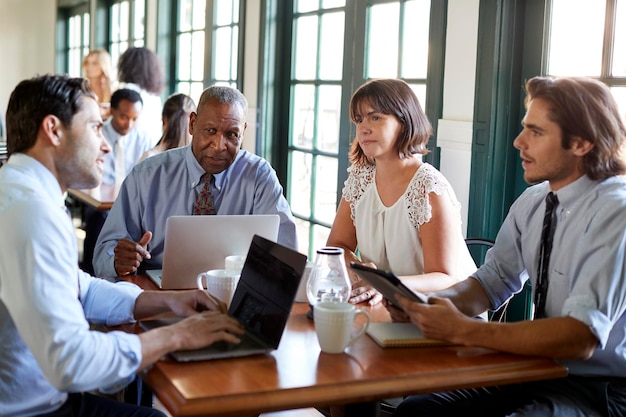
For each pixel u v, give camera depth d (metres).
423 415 2.06
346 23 4.09
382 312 2.09
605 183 1.90
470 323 1.75
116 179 4.64
